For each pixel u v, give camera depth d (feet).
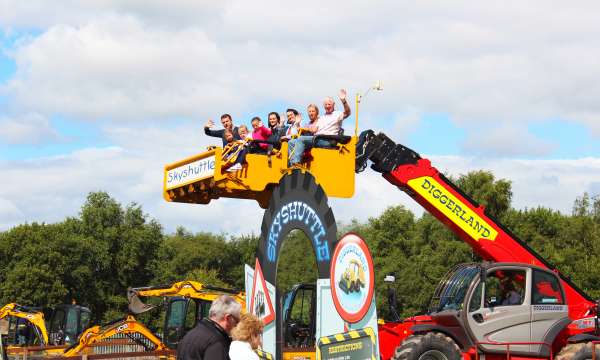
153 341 90.58
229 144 52.11
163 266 306.96
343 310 41.91
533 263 58.39
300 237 246.68
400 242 228.22
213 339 25.66
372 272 39.29
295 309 74.90
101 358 73.67
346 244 41.65
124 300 282.36
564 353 53.78
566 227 205.16
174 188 57.26
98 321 281.74
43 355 87.71
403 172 57.36
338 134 52.47
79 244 272.10
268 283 48.03
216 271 317.83
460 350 53.67
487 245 58.03
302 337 74.33
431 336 52.90
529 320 55.11
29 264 256.52
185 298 88.43
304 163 51.08
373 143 56.75
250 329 25.73
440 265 189.78
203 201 58.23
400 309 196.13
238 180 51.62
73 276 267.59
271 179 52.37
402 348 52.85
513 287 56.03
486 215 58.44
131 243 291.99
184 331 87.61
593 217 245.24
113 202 297.94
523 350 54.49
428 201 57.77
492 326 54.44
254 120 54.24
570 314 57.72
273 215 48.93
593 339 53.98
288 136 52.19
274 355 46.47
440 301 56.90
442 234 201.98
